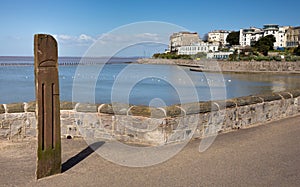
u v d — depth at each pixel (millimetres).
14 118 6973
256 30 117688
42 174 4773
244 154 5957
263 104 8859
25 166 5309
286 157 5809
